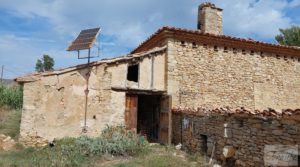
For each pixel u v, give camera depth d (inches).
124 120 465.7
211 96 514.0
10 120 589.9
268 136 268.4
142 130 574.9
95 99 448.5
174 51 498.0
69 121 429.7
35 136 410.6
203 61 515.8
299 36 936.9
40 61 1390.3
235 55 542.0
